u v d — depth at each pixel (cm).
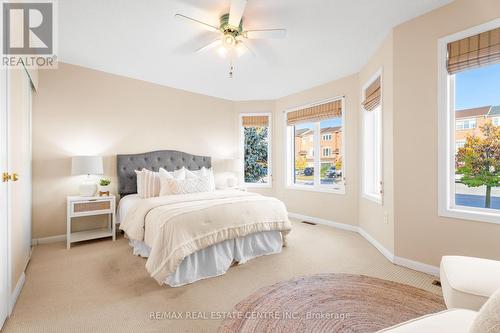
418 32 245
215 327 162
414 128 249
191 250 217
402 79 258
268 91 480
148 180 355
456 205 231
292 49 309
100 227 364
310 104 459
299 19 246
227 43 267
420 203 246
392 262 266
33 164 316
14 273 189
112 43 290
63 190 337
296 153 505
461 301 119
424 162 243
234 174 520
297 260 274
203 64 352
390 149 275
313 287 213
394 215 265
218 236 241
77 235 323
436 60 234
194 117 476
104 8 225
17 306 182
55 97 332
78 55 321
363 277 232
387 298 196
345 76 402
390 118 274
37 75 311
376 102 320
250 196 321
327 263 265
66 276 231
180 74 389
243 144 538
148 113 416
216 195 326
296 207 488
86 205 318
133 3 219
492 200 218
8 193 172
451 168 233
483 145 221
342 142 409
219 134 512
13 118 193
